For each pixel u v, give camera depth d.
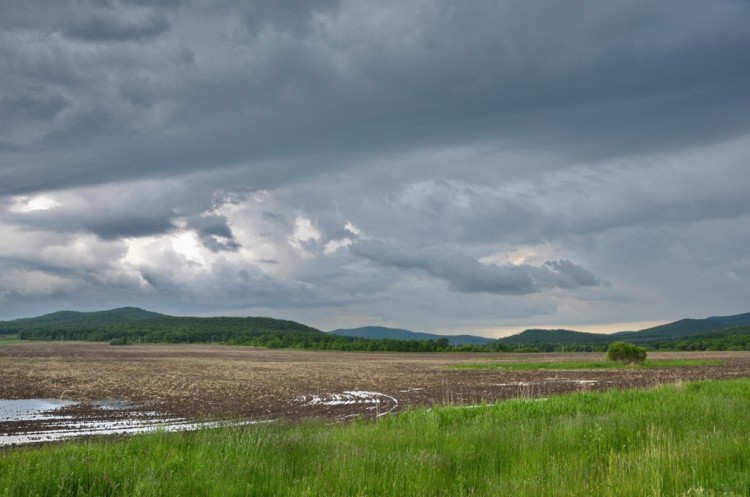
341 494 8.30
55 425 22.78
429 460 10.13
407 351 149.50
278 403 30.61
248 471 9.27
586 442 12.08
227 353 120.19
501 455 11.30
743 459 9.95
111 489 8.52
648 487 8.17
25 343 182.50
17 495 8.03
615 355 66.25
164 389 38.34
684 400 20.53
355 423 16.20
